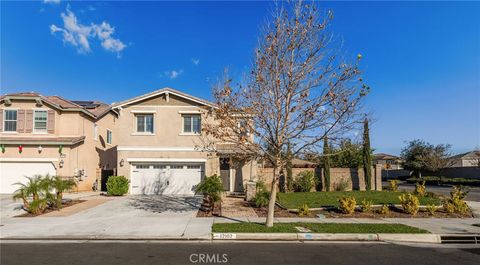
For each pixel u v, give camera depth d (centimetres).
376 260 827
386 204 1692
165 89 2292
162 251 901
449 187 3603
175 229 1172
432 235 1095
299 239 1076
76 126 2486
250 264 780
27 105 2458
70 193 2320
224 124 1211
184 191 2298
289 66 1142
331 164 2814
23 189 1558
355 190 2589
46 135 2452
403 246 995
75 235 1091
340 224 1244
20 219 1391
